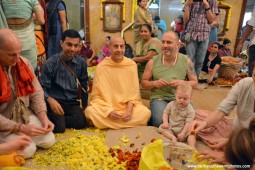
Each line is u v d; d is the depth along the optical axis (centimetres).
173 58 247
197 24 332
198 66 358
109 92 244
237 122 188
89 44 538
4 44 153
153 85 246
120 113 239
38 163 171
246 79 177
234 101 183
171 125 216
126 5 527
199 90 380
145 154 144
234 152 68
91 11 524
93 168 164
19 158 163
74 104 245
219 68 443
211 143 168
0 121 162
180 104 210
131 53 400
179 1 577
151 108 248
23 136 139
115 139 210
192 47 343
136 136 215
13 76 174
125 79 247
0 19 216
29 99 193
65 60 233
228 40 510
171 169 143
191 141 199
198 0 326
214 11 334
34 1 231
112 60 247
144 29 305
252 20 260
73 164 168
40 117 190
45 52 299
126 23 537
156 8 580
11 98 174
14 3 217
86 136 212
